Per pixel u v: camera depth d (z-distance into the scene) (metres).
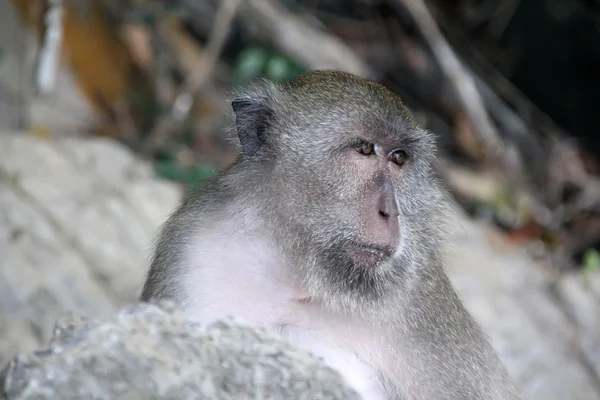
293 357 7.08
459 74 26.05
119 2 26.56
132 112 25.83
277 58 25.33
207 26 27.22
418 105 27.73
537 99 30.03
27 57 24.03
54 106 24.33
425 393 11.00
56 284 18.06
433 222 11.54
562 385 20.25
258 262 10.87
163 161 24.55
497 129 27.77
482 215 25.50
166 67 26.66
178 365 6.62
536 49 30.09
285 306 10.80
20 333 17.27
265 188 11.09
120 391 6.37
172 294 10.98
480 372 11.55
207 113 25.83
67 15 25.17
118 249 19.39
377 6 28.80
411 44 28.14
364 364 10.82
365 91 11.20
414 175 11.32
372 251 10.70
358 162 10.90
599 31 29.61
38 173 20.38
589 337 21.30
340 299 10.73
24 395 6.23
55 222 19.31
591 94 29.91
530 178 27.22
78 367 6.37
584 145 29.31
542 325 21.33
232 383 6.83
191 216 11.37
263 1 25.75
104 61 25.72
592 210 26.62
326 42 26.31
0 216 18.94
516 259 23.22
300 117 11.20
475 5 29.39
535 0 29.91
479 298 20.95
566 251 25.30
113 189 20.67
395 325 10.92
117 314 6.94
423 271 11.21
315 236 10.80
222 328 7.04
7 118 23.72
